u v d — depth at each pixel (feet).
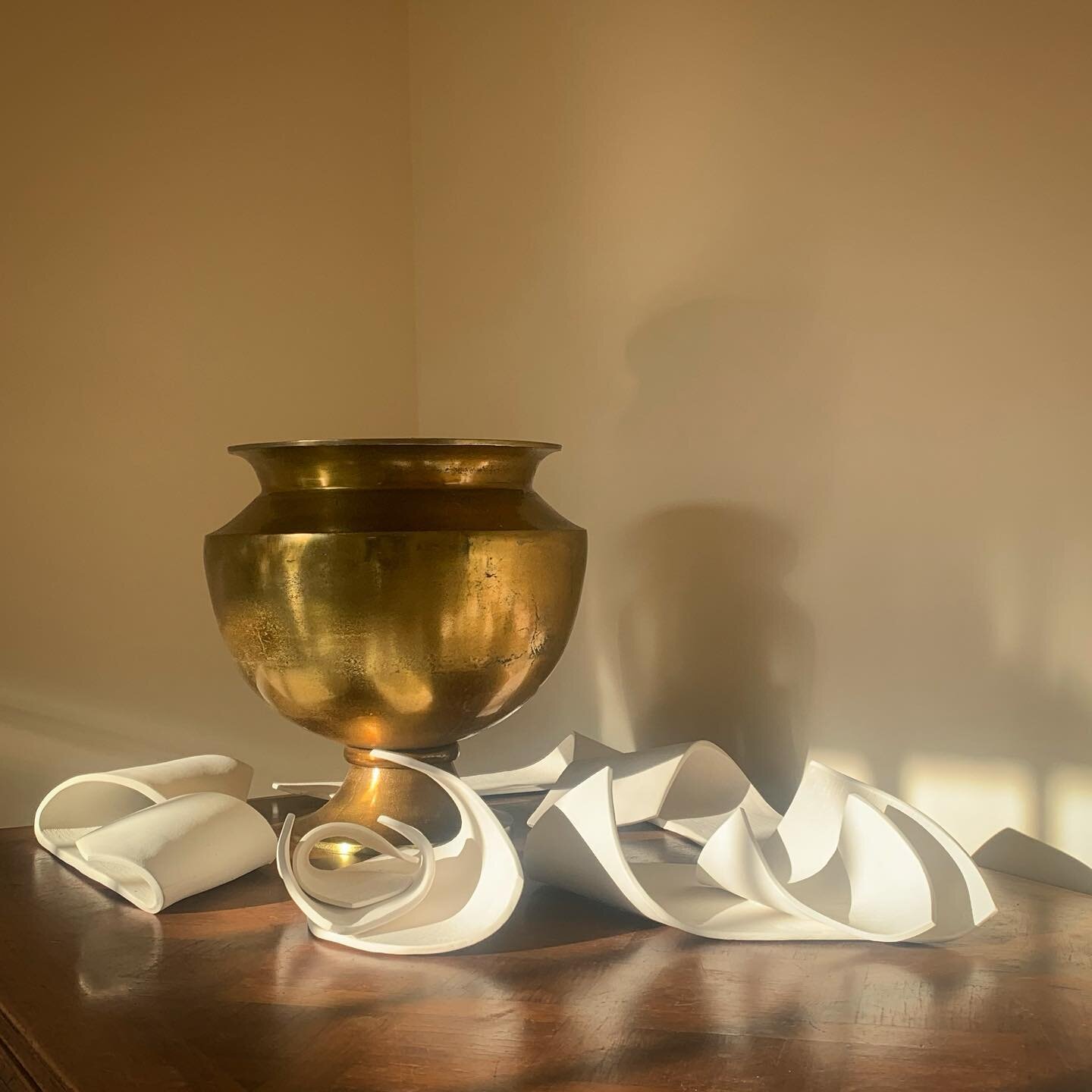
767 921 2.50
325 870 2.91
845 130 3.16
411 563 2.75
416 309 5.08
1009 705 2.82
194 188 4.70
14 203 4.42
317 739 4.97
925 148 2.95
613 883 2.53
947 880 2.58
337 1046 2.01
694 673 3.72
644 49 3.82
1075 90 2.61
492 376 4.64
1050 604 2.71
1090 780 2.65
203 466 4.74
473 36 4.64
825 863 2.63
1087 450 2.62
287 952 2.47
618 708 4.07
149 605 4.65
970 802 2.92
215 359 4.75
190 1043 2.03
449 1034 2.05
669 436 3.79
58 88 4.48
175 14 4.66
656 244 3.80
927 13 2.93
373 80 5.00
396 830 2.72
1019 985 2.23
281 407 4.86
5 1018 2.16
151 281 4.63
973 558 2.88
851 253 3.15
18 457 4.43
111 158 4.56
